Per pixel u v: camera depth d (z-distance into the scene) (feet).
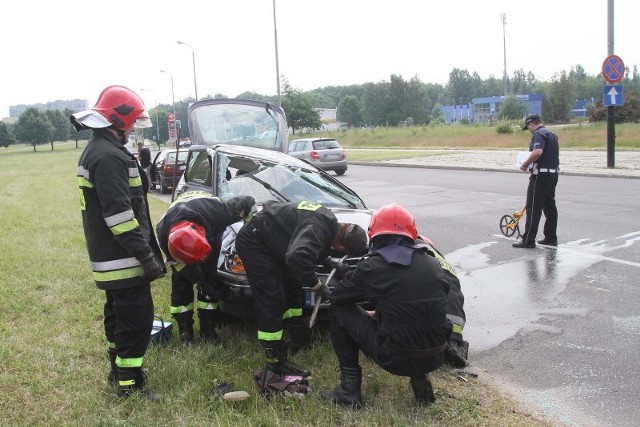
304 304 14.32
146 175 12.45
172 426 10.95
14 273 22.82
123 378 12.05
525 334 16.20
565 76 287.07
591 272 21.89
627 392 12.65
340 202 19.65
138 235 11.37
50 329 16.37
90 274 22.59
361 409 11.65
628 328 16.31
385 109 342.85
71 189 62.54
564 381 13.29
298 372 12.98
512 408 11.84
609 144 59.21
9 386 12.76
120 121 11.53
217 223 13.62
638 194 41.83
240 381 12.76
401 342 11.04
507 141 120.67
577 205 37.47
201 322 15.42
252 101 31.17
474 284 21.07
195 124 29.81
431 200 43.39
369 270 11.25
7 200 52.39
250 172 20.17
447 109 408.46
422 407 11.64
